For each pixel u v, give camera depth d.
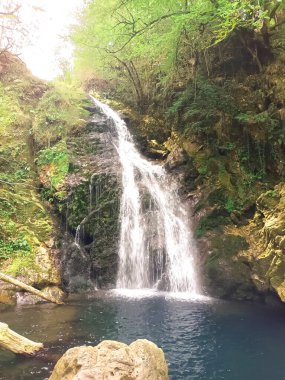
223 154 11.90
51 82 16.77
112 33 12.79
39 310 8.10
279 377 5.25
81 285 10.14
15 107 14.39
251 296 8.95
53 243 10.45
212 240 10.12
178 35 11.92
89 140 13.77
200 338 6.62
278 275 8.04
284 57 11.53
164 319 7.59
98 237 10.95
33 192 11.86
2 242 9.89
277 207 9.15
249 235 9.62
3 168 12.18
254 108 11.74
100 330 6.88
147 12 11.45
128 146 14.85
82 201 11.37
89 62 17.20
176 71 14.04
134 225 11.36
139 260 10.94
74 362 3.91
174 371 5.41
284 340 6.54
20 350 5.77
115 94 18.98
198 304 8.76
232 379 5.17
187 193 11.87
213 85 12.18
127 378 3.73
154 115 15.61
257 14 10.57
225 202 10.79
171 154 13.16
